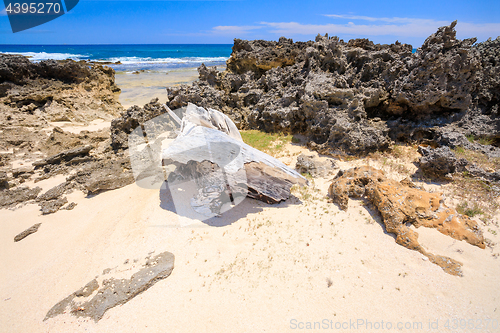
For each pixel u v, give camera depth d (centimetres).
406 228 787
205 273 693
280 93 1708
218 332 557
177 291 647
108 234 834
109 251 774
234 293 637
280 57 2042
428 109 1366
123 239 812
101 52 10894
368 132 1267
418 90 1284
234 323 571
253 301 616
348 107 1334
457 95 1302
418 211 833
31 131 1711
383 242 778
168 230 833
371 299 615
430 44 1303
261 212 927
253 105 1822
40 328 577
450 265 689
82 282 688
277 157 1314
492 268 683
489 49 1453
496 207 890
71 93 2369
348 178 978
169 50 12925
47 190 1115
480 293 621
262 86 1916
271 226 858
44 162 1275
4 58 2230
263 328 560
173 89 1730
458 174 1035
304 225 857
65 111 2116
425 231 797
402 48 1535
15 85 2212
